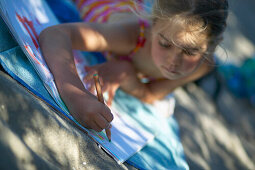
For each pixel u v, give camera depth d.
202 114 2.59
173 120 2.08
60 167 1.05
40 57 1.39
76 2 2.50
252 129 2.79
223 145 2.41
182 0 1.63
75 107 1.31
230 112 2.83
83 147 1.18
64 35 1.57
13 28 1.27
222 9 1.67
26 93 1.14
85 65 1.93
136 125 1.73
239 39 3.66
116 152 1.33
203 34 1.62
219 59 2.86
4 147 0.88
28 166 0.92
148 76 2.15
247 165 2.36
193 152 2.14
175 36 1.61
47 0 2.27
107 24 1.87
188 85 2.82
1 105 0.98
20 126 1.01
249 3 4.44
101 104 1.33
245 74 3.13
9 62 1.25
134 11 2.01
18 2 1.52
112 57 2.11
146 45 1.99
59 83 1.36
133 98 1.99
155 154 1.60
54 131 1.10
